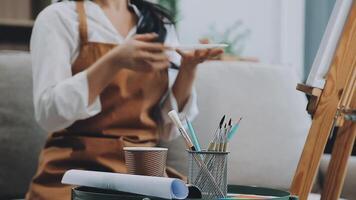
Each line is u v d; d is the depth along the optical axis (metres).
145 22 2.20
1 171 2.20
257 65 2.65
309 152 1.48
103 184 1.21
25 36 3.21
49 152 2.06
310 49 4.03
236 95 2.55
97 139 2.05
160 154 1.31
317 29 3.99
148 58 2.03
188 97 2.22
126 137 2.09
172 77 2.20
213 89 2.52
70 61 2.09
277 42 4.15
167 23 2.28
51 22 2.06
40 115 2.01
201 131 2.46
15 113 2.24
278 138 2.56
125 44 2.00
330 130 1.46
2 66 2.27
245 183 2.49
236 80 2.58
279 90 2.63
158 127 2.23
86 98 1.98
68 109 1.97
